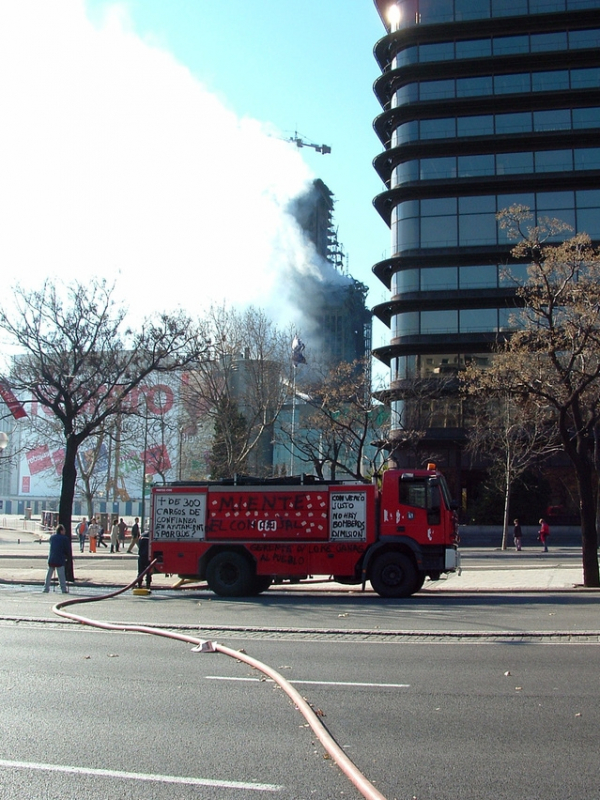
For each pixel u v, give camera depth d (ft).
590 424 79.15
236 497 70.38
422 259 192.03
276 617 53.26
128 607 60.39
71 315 91.04
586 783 19.17
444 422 187.52
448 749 21.94
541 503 183.32
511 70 194.39
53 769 20.17
